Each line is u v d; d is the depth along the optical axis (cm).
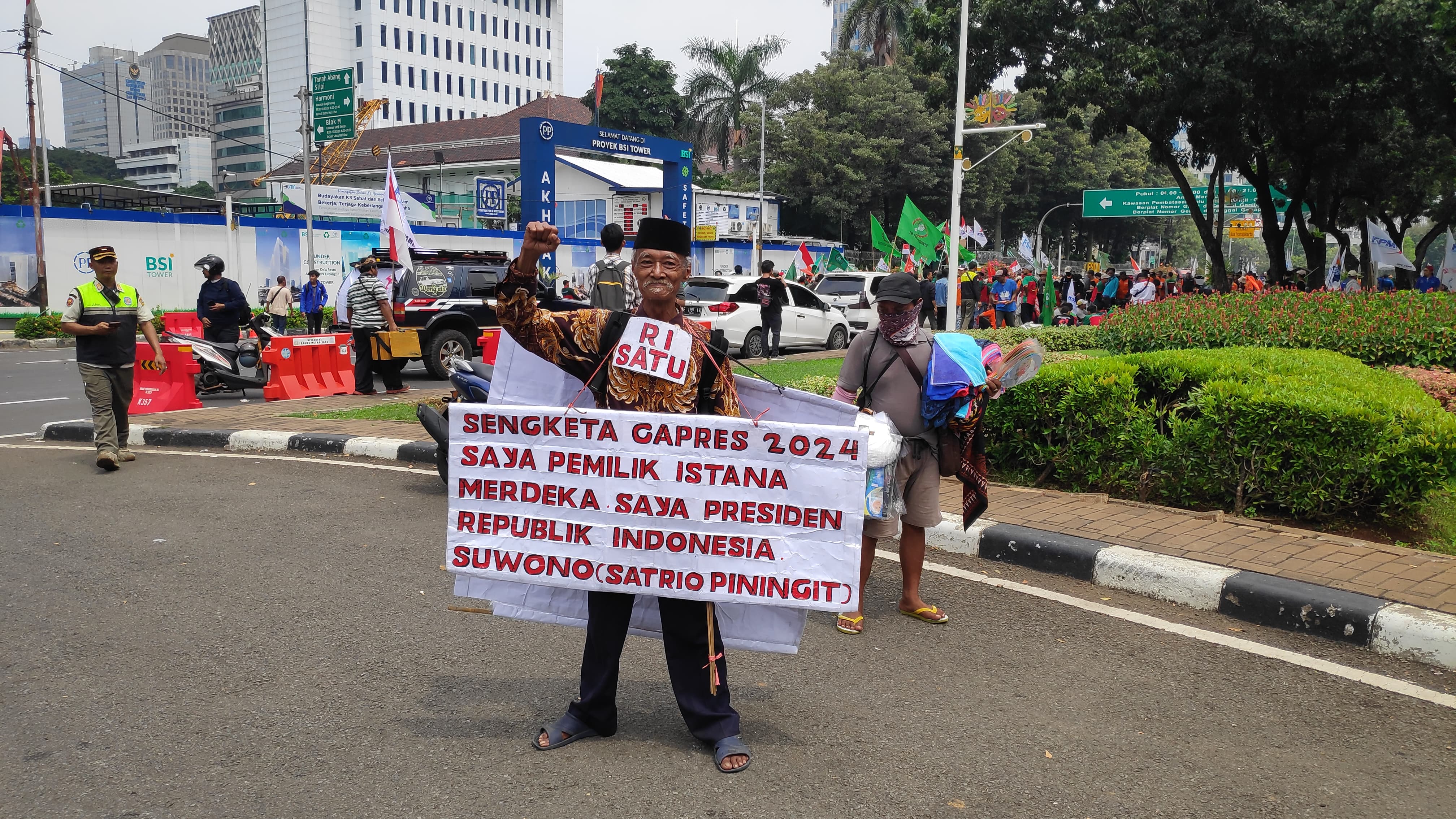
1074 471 694
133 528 617
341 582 518
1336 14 1878
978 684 404
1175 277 3350
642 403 321
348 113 3459
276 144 9800
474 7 10406
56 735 345
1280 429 600
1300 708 382
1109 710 379
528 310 314
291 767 324
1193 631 464
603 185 4444
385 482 758
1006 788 318
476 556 332
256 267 2848
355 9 9512
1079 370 696
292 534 608
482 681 398
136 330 815
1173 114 2059
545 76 11294
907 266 2656
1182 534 569
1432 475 573
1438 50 1875
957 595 517
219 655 420
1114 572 526
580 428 321
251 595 496
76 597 489
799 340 1934
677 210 3328
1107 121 2194
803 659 430
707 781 318
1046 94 2225
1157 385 724
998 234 5647
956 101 1972
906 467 470
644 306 323
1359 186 2923
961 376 450
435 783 314
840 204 4691
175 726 353
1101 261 7131
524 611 345
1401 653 430
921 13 2311
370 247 3105
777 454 315
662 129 6162
